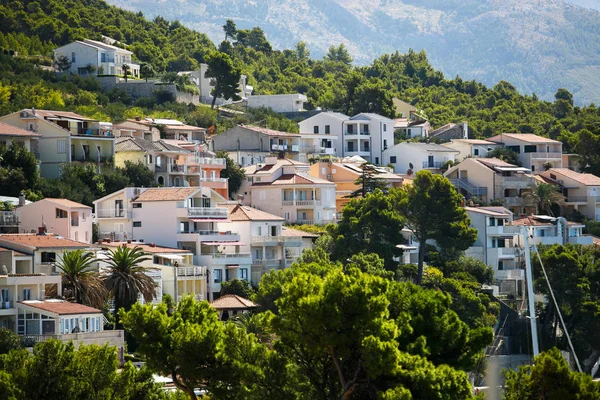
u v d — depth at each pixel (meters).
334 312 127.38
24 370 140.25
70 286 193.38
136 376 145.62
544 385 134.88
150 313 143.38
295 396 133.75
